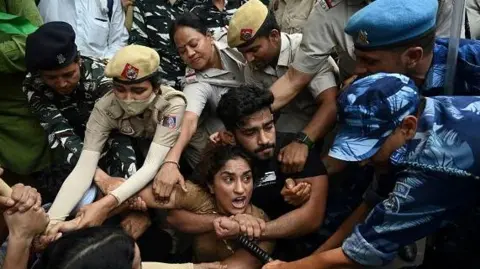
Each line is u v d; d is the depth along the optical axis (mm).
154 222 1980
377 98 1331
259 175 1862
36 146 2357
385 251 1436
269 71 2137
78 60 2006
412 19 1583
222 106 1809
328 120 1979
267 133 1795
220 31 2336
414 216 1378
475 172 1307
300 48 2068
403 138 1358
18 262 1521
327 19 2020
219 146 1854
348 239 1475
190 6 2949
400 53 1620
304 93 2156
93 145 1937
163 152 1890
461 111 1354
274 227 1791
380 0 1644
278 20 2717
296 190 1802
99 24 2734
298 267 1538
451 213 1389
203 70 2178
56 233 1643
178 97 1938
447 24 1955
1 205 1494
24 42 2199
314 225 1841
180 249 1972
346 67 2127
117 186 1853
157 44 2834
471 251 1537
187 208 1854
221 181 1774
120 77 1800
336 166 1969
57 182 2025
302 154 1861
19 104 2314
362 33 1629
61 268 1096
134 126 1972
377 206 1432
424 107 1381
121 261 1116
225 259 1824
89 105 2107
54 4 2686
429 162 1326
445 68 1729
